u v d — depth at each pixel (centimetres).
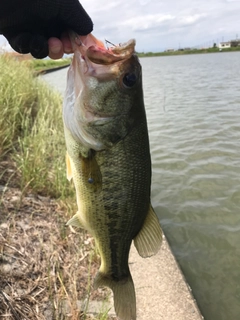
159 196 99
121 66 32
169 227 84
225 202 95
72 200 69
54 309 44
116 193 35
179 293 52
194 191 101
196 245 78
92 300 48
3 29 30
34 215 63
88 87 32
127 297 38
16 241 55
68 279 51
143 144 35
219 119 185
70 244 58
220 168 116
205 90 314
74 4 29
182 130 165
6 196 66
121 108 33
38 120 108
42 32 31
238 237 80
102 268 39
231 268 70
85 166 34
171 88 346
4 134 85
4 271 48
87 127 33
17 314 43
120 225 36
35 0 28
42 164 78
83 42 32
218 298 63
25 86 133
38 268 51
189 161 123
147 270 56
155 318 48
